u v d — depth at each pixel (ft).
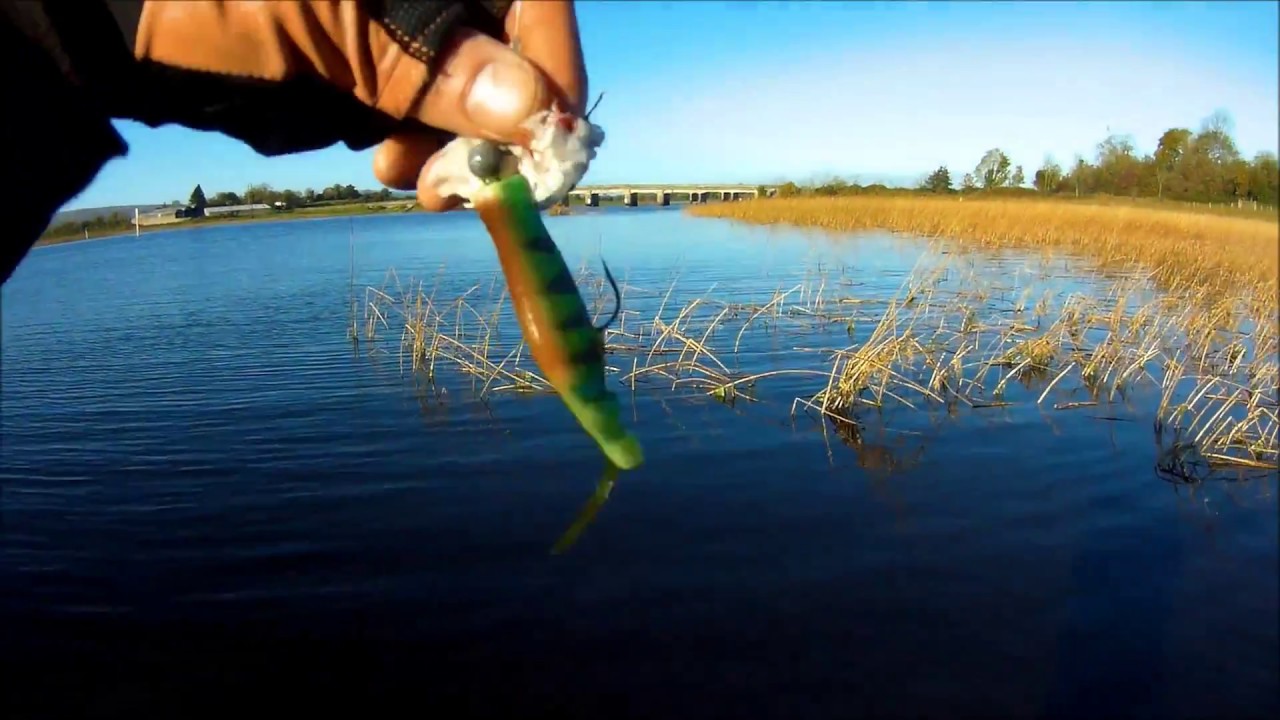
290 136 4.01
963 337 33.42
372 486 20.85
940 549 17.10
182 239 128.88
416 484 20.88
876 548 17.12
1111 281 55.06
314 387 30.53
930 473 21.12
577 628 14.44
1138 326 36.11
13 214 3.53
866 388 28.78
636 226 117.39
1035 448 23.00
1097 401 27.48
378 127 4.18
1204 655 13.62
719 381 29.40
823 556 16.78
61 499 20.56
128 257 97.96
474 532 18.10
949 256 54.75
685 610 14.94
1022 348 32.32
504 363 30.35
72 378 33.55
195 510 19.71
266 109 3.83
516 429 24.85
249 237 131.44
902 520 18.42
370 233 131.13
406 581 16.11
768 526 18.13
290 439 24.68
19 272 84.12
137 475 22.12
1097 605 15.05
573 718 12.29
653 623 14.56
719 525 18.19
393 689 13.03
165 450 24.11
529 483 20.75
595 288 50.65
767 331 38.91
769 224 118.01
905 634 14.17
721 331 38.91
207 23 3.46
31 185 3.53
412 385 30.19
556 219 141.69
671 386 29.22
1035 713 12.21
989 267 63.46
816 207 126.72
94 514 19.62
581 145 4.10
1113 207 109.60
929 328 38.50
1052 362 32.68
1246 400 25.77
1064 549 17.12
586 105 4.20
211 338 41.63
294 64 3.66
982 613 14.80
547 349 4.69
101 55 3.48
